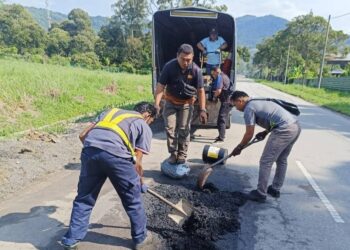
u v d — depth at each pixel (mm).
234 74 8703
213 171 5988
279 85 45344
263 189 4738
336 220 4344
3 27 64625
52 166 5762
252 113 4562
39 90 11875
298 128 4617
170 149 5633
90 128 3453
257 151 7508
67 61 38906
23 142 6965
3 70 13766
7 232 3709
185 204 4117
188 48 5203
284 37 67688
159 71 9406
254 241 3756
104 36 62344
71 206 4391
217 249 3568
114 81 18391
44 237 3660
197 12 8492
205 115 5762
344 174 6219
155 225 3982
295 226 4137
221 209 4406
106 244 3572
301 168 6453
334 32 63969
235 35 8625
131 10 60344
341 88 37344
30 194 4699
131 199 3396
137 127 3387
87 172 3301
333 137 9695
